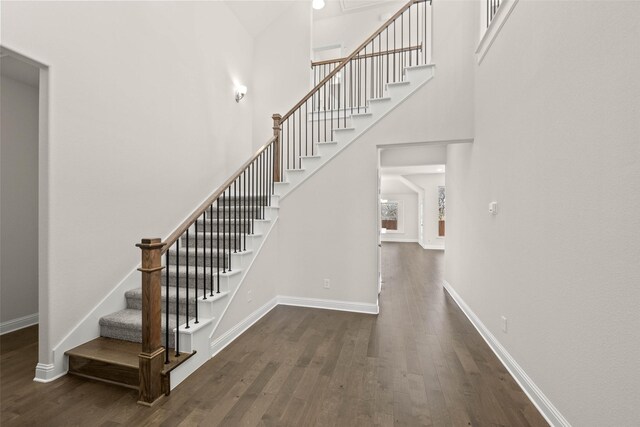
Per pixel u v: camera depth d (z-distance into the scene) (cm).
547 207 176
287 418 176
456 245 410
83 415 178
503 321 241
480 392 202
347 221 373
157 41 323
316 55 678
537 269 187
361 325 324
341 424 171
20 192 320
